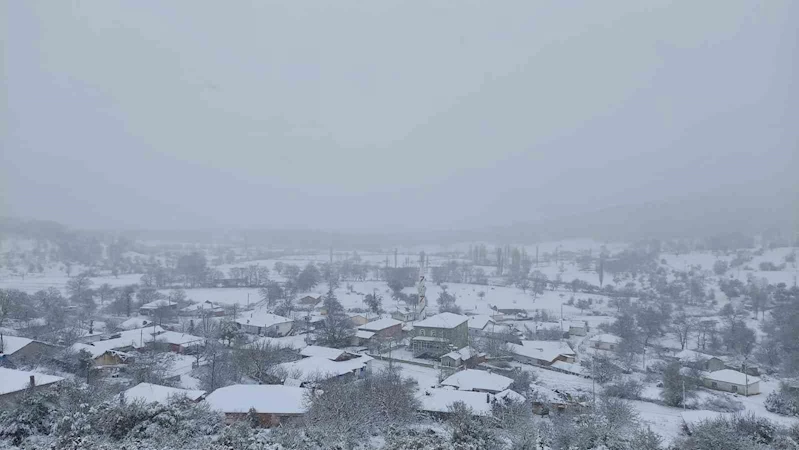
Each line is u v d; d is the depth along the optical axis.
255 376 59.12
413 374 70.56
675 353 96.38
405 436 33.69
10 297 98.38
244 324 95.81
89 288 142.75
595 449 34.22
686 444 39.31
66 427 29.39
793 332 96.50
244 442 28.83
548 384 69.69
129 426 30.89
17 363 61.28
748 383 70.56
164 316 109.94
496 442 33.88
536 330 109.50
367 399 41.44
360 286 173.12
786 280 159.88
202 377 59.94
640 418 52.25
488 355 83.62
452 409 42.69
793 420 56.19
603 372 73.94
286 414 40.50
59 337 80.50
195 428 32.44
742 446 37.53
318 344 86.44
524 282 176.38
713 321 120.44
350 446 31.70
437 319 86.62
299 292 151.88
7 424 29.97
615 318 125.12
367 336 89.44
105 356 66.62
